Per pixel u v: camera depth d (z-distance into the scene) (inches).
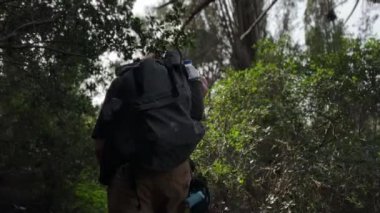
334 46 538.9
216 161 258.4
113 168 108.4
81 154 405.1
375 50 340.8
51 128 394.6
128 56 297.6
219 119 285.0
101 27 291.0
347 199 264.1
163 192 107.7
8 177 409.4
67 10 278.4
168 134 102.7
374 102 325.1
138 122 104.7
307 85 304.7
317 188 265.7
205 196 120.2
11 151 392.5
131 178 106.3
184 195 111.0
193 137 105.4
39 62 304.5
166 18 306.0
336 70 334.6
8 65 312.8
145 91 105.8
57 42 291.0
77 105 341.7
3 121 387.2
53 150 398.9
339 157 274.4
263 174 268.2
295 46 469.7
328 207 265.6
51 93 317.1
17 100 370.0
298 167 267.6
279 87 304.7
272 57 396.2
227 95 293.0
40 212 410.3
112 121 106.7
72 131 402.3
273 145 270.4
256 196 264.4
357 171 271.1
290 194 262.4
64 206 408.5
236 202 257.1
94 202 415.5
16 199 406.0
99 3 287.1
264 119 284.8
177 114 105.7
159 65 109.6
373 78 330.0
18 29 278.2
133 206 107.2
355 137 293.1
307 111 299.4
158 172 106.6
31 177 413.1
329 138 291.4
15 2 282.7
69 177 411.5
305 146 277.1
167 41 303.1
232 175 254.7
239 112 285.4
